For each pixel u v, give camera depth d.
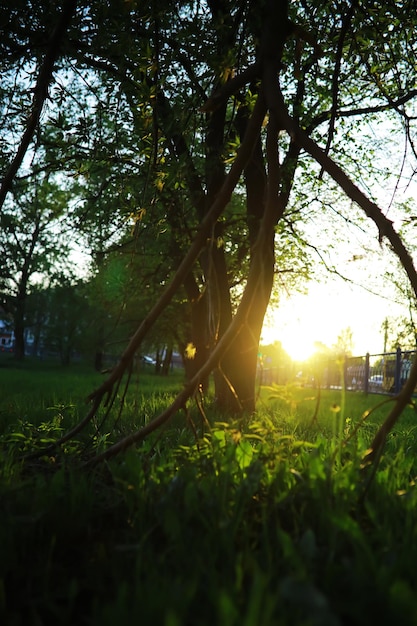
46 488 2.82
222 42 4.86
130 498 2.73
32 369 55.09
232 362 10.33
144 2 4.73
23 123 4.68
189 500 2.53
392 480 3.12
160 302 3.59
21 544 2.35
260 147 10.73
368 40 6.12
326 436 6.16
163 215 5.96
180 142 7.02
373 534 2.30
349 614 1.73
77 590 1.85
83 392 15.12
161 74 5.34
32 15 6.01
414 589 1.90
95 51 5.73
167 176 4.85
